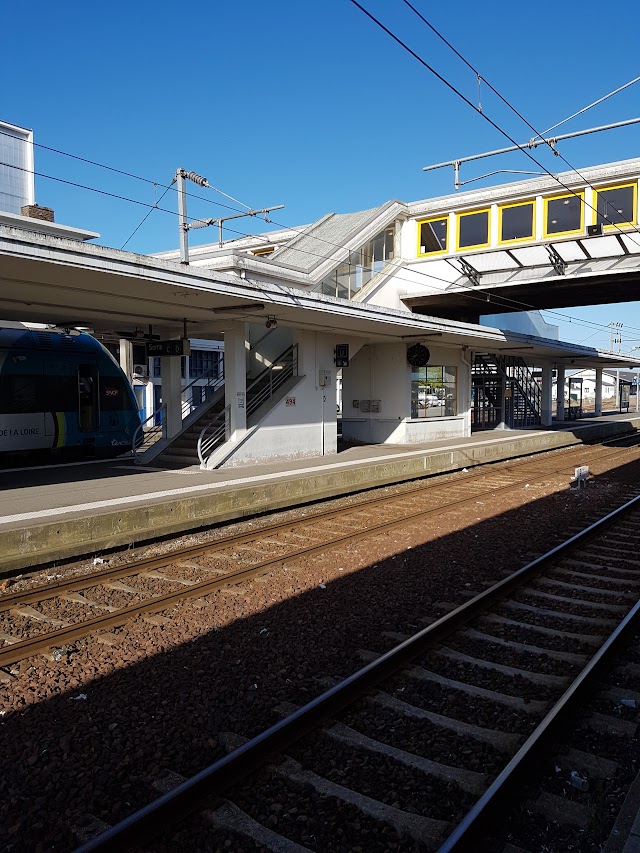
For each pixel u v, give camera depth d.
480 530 10.70
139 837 3.33
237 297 13.09
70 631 6.21
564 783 3.83
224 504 11.62
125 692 5.02
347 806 3.62
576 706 4.63
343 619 6.55
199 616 6.66
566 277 21.59
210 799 3.64
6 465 17.19
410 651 5.52
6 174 25.67
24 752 4.23
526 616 6.66
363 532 10.28
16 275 10.77
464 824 3.22
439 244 24.91
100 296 12.97
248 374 21.58
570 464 20.77
